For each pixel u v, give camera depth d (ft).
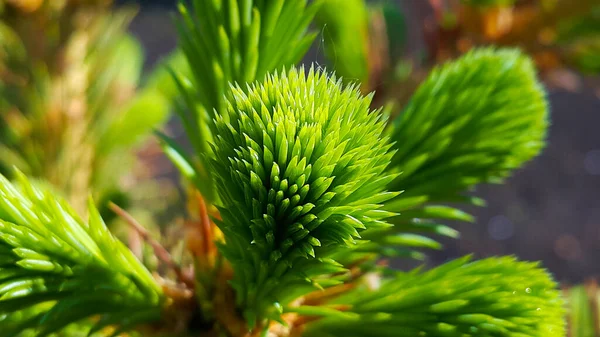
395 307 0.45
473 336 0.42
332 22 0.76
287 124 0.37
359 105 0.39
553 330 0.42
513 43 0.84
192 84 0.48
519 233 2.58
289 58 0.46
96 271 0.43
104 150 1.05
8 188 0.41
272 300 0.44
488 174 0.50
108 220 0.91
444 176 0.50
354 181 0.38
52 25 0.88
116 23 0.96
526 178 2.81
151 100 1.06
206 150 0.47
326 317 0.47
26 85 0.91
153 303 0.46
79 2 0.88
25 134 0.93
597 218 2.66
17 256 0.41
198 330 0.47
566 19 0.81
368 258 0.49
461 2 0.83
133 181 1.36
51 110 0.93
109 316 0.44
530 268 0.44
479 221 2.63
